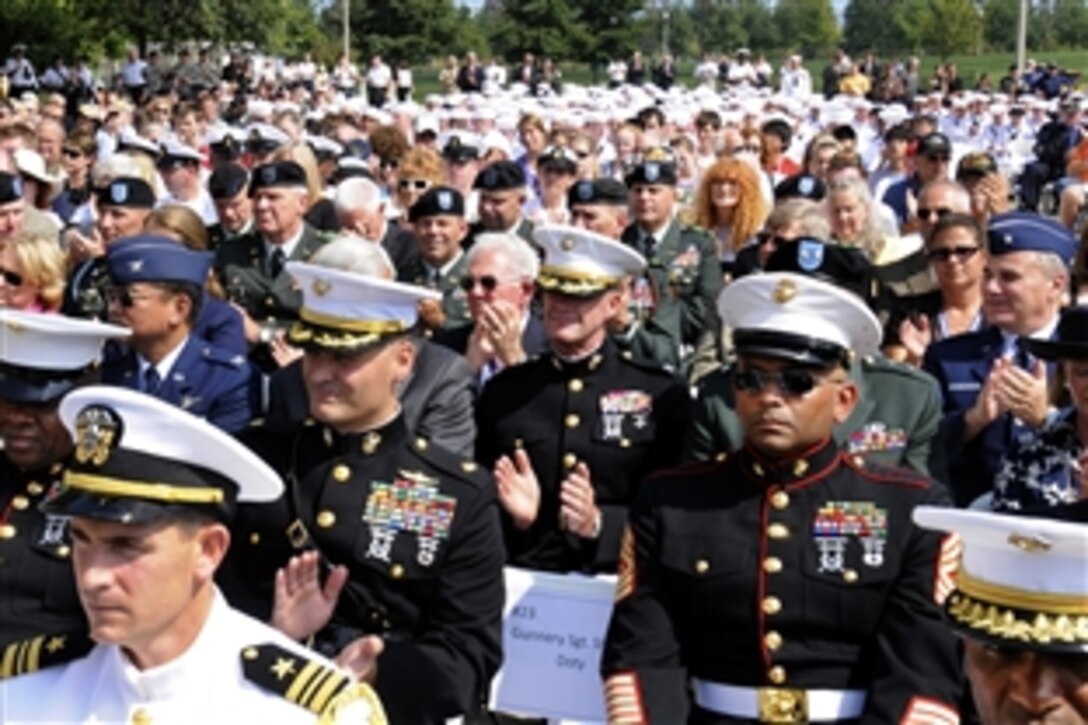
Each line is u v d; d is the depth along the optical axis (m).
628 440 6.14
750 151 16.89
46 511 3.18
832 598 4.52
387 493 4.82
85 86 43.16
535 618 5.53
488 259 6.66
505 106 27.66
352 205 9.40
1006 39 102.25
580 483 5.81
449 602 4.75
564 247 6.19
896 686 4.40
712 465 4.79
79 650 3.34
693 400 6.24
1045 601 3.04
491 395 6.34
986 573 3.12
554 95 40.28
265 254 9.20
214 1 50.66
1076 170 13.33
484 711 5.88
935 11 97.25
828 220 8.34
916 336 7.02
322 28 73.25
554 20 74.31
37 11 44.88
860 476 4.66
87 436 3.19
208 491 3.23
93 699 3.27
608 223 9.49
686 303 9.52
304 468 4.88
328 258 4.98
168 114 23.38
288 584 4.39
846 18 106.88
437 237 8.98
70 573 4.57
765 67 56.84
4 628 4.55
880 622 4.54
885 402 5.84
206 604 3.28
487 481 4.89
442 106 29.34
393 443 4.89
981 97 35.19
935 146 13.35
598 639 5.47
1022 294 6.29
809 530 4.59
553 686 5.51
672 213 9.73
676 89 40.44
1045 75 51.47
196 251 6.38
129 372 6.21
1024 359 6.49
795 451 4.64
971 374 6.62
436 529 4.79
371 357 4.79
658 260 9.57
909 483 4.62
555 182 12.55
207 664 3.25
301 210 9.16
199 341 6.33
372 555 4.77
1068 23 102.81
